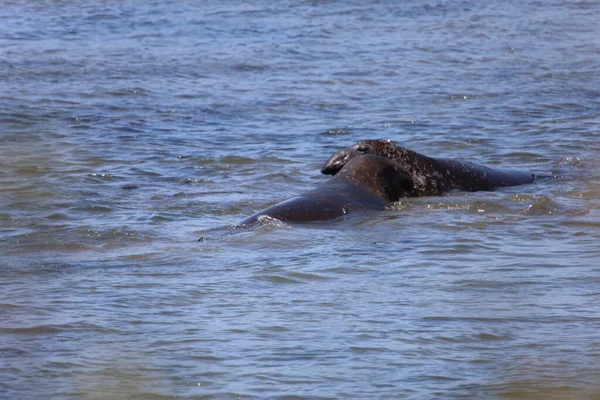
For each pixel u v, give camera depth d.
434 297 31.19
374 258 35.84
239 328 28.34
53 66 88.62
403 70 88.19
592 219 42.22
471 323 28.73
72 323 28.77
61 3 132.38
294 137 62.22
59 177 51.00
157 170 53.09
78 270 34.62
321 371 25.31
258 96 76.62
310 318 29.22
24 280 33.34
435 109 71.25
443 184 48.34
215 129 64.75
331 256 36.12
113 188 48.94
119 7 128.75
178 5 130.50
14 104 71.62
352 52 97.69
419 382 24.67
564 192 48.06
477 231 40.25
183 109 71.44
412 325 28.56
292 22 116.50
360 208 43.66
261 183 50.06
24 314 29.56
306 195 43.66
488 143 59.69
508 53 97.88
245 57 94.38
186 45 101.50
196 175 52.06
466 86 80.56
